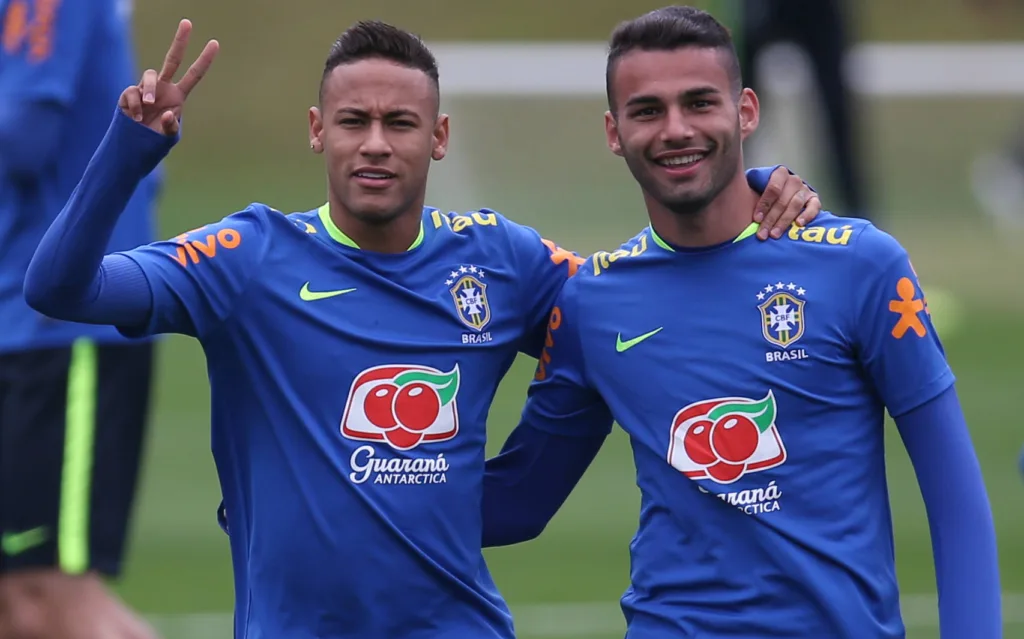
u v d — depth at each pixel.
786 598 13.55
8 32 19.03
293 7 93.75
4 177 19.41
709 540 13.70
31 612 15.13
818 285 13.84
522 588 28.23
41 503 18.97
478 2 90.94
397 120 13.84
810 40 47.22
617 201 65.44
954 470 13.66
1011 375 47.00
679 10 14.06
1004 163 77.88
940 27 94.81
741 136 14.23
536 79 67.06
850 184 48.69
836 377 13.77
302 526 13.82
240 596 14.42
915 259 66.69
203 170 80.75
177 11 92.94
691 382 13.85
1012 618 26.11
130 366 19.42
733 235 14.08
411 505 13.93
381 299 14.18
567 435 15.08
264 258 14.00
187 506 33.94
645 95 13.66
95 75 19.66
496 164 66.88
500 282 14.68
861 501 13.74
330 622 13.88
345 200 13.93
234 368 14.10
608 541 31.55
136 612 26.38
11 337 19.20
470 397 14.33
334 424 13.91
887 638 13.67
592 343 14.36
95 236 12.91
